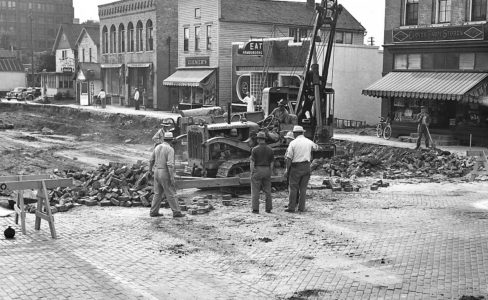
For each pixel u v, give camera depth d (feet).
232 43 155.43
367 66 138.31
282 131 67.97
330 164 79.15
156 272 33.60
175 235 42.34
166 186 48.24
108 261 35.63
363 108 139.03
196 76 163.73
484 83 95.55
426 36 105.70
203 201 55.72
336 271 33.71
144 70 196.85
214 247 39.04
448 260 35.65
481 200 56.59
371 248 38.55
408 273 33.19
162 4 185.78
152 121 144.05
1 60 321.52
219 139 62.95
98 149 111.45
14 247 38.60
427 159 82.99
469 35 98.43
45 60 314.14
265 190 50.75
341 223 46.09
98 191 57.31
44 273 33.09
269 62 140.26
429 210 51.37
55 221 46.73
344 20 174.19
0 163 89.56
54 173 70.08
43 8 534.37
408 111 108.88
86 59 258.37
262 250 38.29
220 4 158.20
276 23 164.35
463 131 99.60
